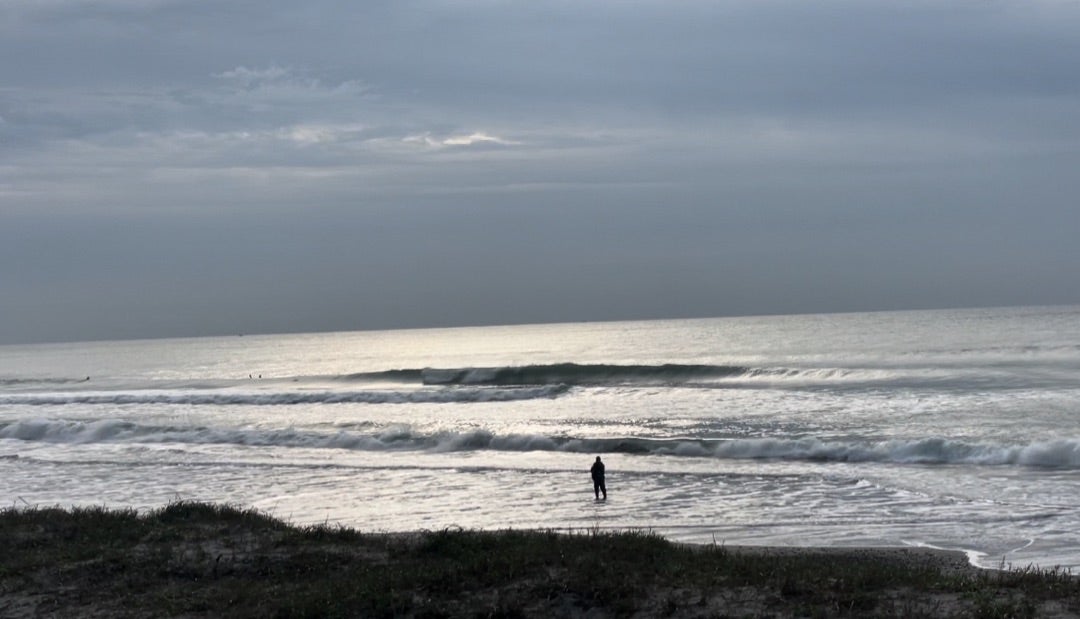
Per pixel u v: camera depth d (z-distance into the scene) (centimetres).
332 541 1642
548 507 2397
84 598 1335
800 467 2955
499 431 3900
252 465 3234
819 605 1205
